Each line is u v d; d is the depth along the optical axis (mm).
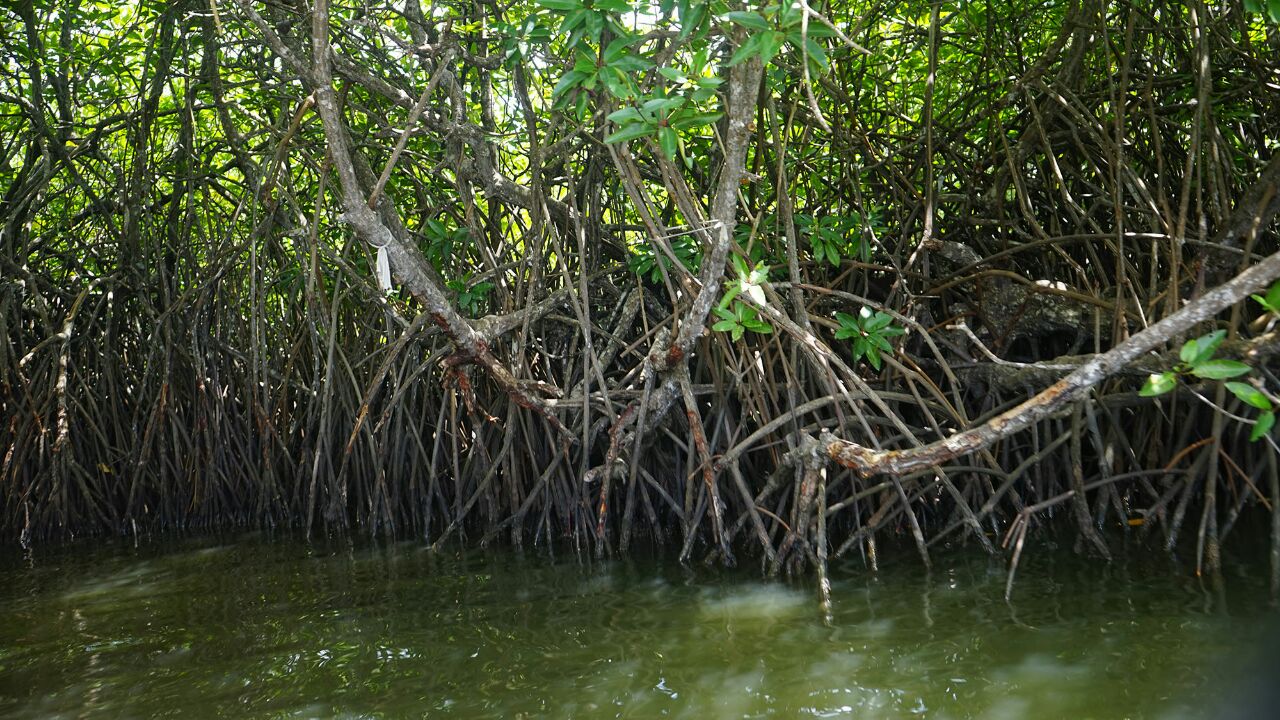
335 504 7559
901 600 4527
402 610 4922
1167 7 6434
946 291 6246
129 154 8836
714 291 4934
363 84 6293
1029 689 3326
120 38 7840
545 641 4246
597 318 6836
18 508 8125
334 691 3760
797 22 3596
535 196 6141
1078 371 3578
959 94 7617
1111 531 5504
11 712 3721
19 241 8461
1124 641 3715
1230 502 5551
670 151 4109
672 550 6031
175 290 8398
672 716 3316
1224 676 3285
